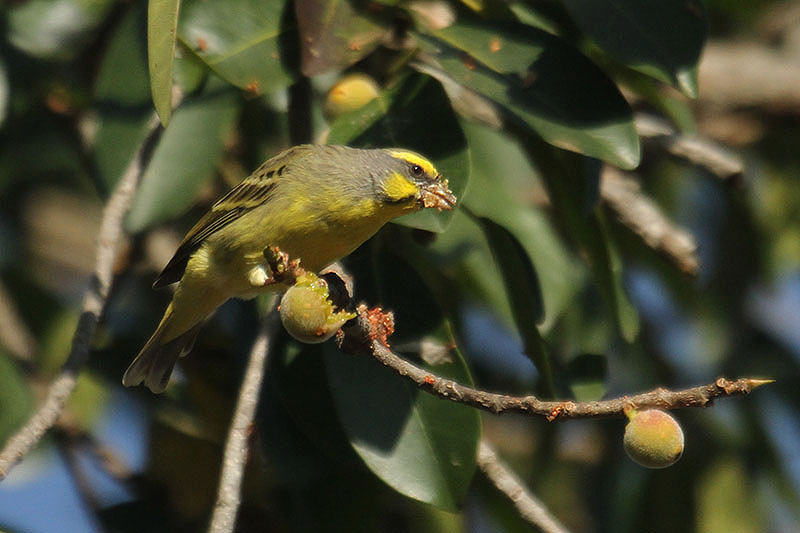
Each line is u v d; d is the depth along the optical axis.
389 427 8.52
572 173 9.21
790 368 12.79
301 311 6.70
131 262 11.20
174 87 9.34
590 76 8.24
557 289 10.18
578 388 9.38
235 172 11.01
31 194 14.28
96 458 10.66
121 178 9.63
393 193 8.30
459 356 8.64
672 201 13.53
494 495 10.20
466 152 8.31
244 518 9.74
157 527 10.22
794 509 12.34
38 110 11.67
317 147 8.72
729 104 14.27
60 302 12.89
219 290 8.98
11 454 7.83
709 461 12.17
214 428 10.22
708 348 12.82
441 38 8.54
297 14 8.21
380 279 8.90
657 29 8.14
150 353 9.48
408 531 10.52
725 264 13.19
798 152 14.20
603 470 12.20
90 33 10.95
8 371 10.18
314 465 9.34
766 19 15.01
